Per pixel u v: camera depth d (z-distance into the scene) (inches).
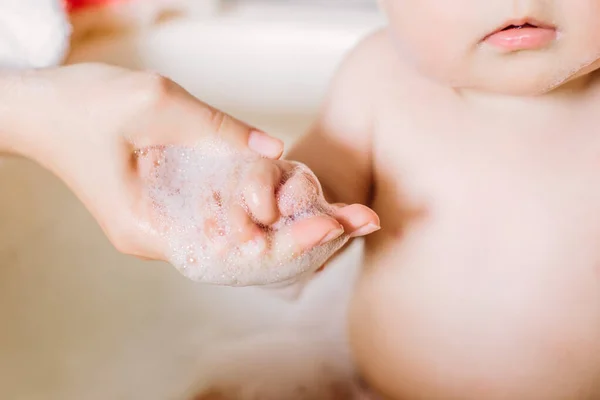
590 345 16.7
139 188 15.2
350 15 28.9
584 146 16.3
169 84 15.2
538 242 16.4
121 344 21.7
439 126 16.9
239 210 14.1
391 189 17.5
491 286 16.7
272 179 14.2
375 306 17.9
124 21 27.0
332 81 18.7
